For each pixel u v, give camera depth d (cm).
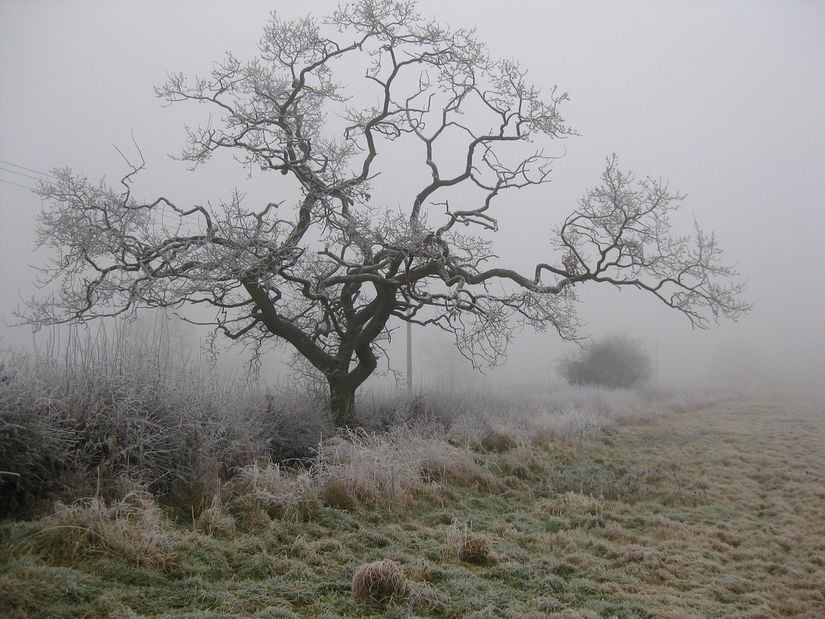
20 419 584
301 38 1131
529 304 1230
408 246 1093
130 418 695
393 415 1288
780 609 611
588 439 1446
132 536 544
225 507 669
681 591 638
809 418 2098
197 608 475
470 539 669
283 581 542
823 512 930
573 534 780
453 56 1183
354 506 750
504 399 1741
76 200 987
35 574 462
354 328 1216
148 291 964
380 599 527
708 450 1427
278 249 1030
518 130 1248
